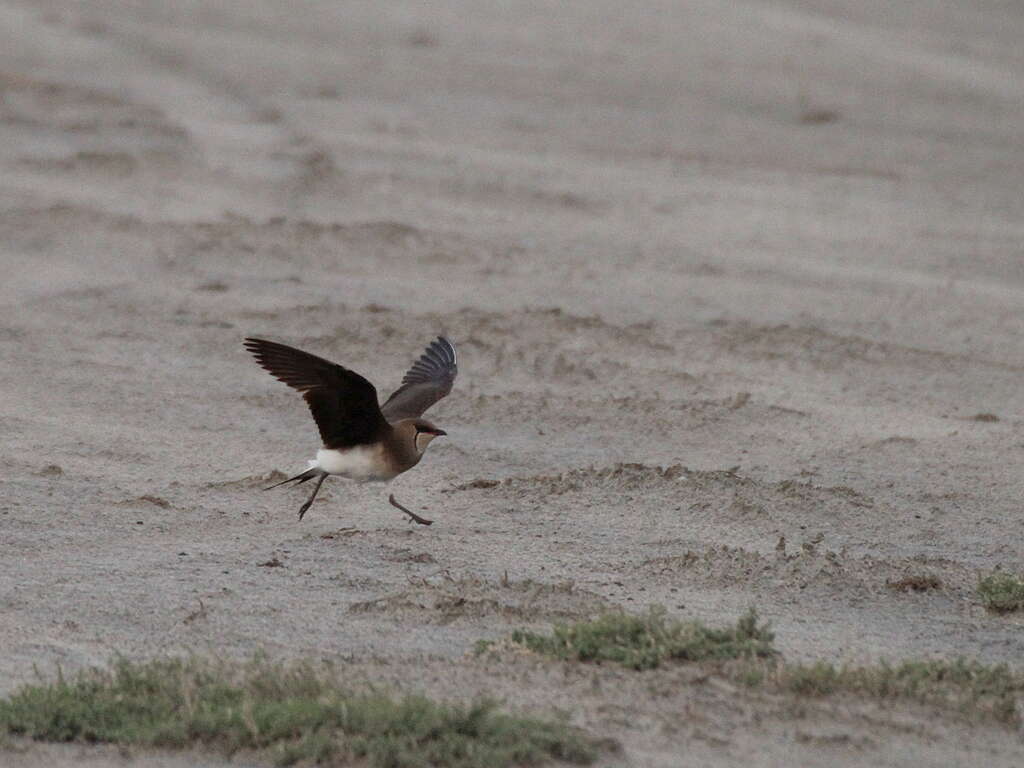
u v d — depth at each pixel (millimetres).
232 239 23625
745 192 30125
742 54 46938
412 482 13727
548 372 17859
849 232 27188
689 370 18422
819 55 47250
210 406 15984
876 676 9023
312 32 47219
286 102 36531
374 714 7848
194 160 29453
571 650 9320
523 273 23062
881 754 7969
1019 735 8414
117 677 8570
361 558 11492
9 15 45688
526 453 14828
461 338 18922
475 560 11594
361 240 24141
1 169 27500
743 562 11531
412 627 9953
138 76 38500
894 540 12555
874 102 41000
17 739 7832
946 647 10086
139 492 13039
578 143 34188
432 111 36844
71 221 23984
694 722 8281
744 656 9336
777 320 21094
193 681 8484
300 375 9617
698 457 14992
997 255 26016
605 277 23125
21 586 10570
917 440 15672
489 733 7777
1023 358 19734
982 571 11758
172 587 10656
